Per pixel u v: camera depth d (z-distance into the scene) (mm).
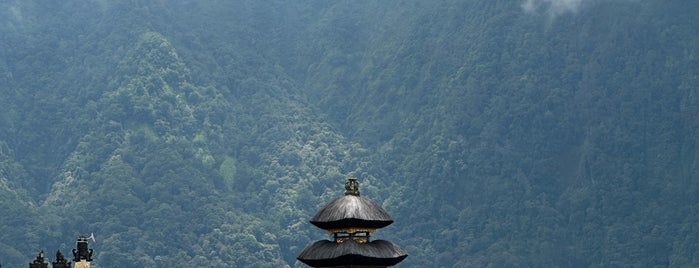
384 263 32906
